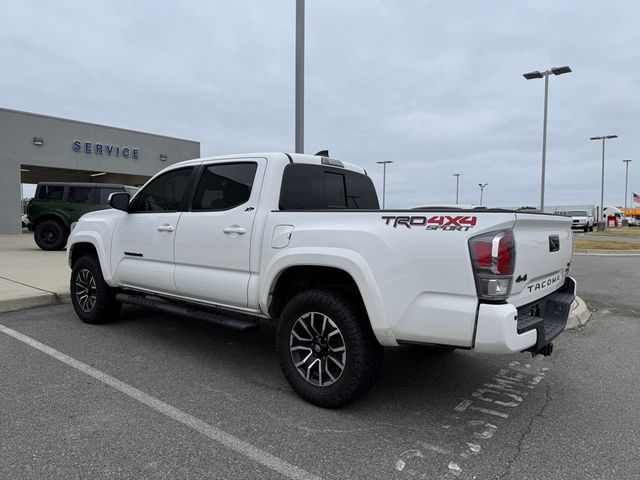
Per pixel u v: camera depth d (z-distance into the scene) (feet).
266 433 10.35
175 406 11.60
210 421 10.85
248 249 13.01
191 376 13.66
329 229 11.43
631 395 13.00
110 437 9.98
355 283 11.76
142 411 11.27
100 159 86.99
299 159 13.96
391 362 15.51
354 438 10.23
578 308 22.57
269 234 12.62
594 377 14.40
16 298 21.53
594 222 138.00
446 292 9.93
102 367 14.20
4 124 75.10
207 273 14.10
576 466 9.26
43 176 105.40
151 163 95.14
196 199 14.94
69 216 45.88
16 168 76.74
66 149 82.38
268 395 12.44
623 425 11.12
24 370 13.78
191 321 19.83
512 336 9.50
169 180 16.03
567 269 13.93
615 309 24.54
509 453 9.73
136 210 17.10
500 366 15.28
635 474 9.00
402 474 8.87
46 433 10.07
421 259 10.14
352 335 11.01
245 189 13.60
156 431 10.30
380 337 10.73
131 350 15.88
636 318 22.52
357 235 10.96
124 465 8.94
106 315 18.62
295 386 12.03
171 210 15.74
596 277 35.73
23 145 77.30
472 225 9.75
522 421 11.27
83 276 19.07
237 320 13.58
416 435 10.44
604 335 19.39
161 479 8.52
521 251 10.24
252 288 12.89
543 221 11.23
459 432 10.64
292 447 9.78
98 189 46.57
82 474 8.59
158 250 15.74
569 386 13.65
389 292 10.48
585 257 52.21
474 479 8.76
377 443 10.03
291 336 12.14
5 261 36.32
